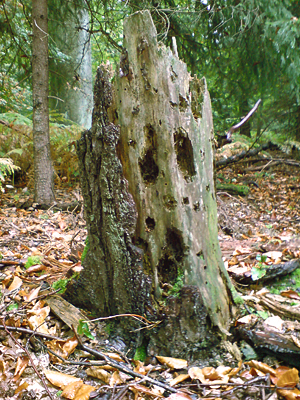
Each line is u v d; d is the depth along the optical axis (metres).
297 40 6.49
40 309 1.91
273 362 1.73
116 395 1.47
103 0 5.41
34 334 1.74
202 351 1.75
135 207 1.73
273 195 6.00
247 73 7.50
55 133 5.63
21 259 2.54
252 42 6.85
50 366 1.64
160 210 1.75
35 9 4.11
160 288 1.80
